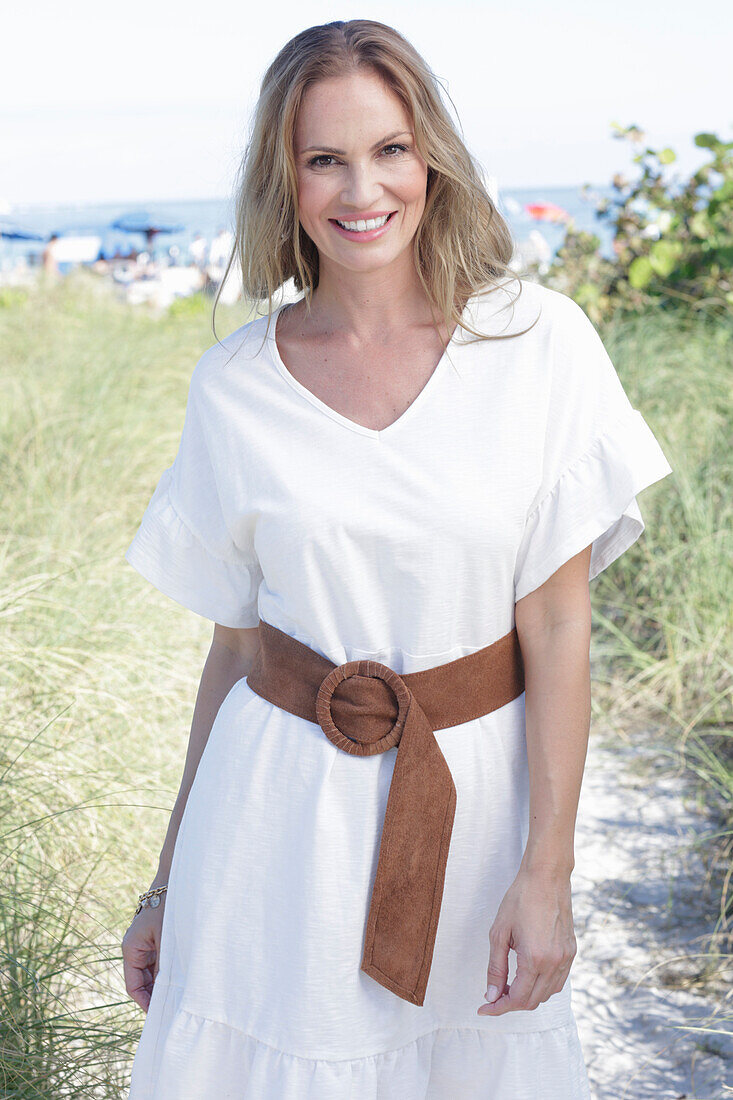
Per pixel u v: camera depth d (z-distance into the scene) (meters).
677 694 3.61
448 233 1.36
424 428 1.32
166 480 1.57
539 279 7.06
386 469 1.31
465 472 1.30
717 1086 2.15
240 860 1.38
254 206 1.44
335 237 1.33
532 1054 1.39
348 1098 1.32
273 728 1.40
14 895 2.19
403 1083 1.38
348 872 1.33
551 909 1.29
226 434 1.41
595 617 4.16
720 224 6.70
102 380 6.19
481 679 1.37
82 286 9.79
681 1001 2.43
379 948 1.32
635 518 1.38
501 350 1.35
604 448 1.34
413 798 1.32
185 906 1.43
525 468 1.31
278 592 1.40
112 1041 2.00
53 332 7.74
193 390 1.47
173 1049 1.39
